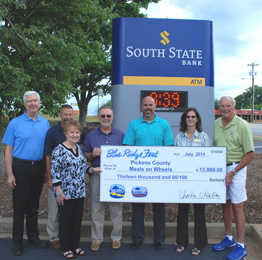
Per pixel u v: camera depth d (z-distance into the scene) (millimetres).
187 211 3801
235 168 3572
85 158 3680
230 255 3553
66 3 6480
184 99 5418
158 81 5363
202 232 3701
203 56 5430
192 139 3785
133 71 5332
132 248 3836
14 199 3729
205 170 3709
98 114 3863
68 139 3527
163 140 3895
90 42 18547
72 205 3572
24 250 3805
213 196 3717
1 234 4293
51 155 3635
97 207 3844
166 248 3891
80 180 3584
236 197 3604
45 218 4625
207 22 5418
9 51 6508
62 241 3572
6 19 5859
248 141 3512
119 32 5309
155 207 3840
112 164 3760
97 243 3826
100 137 3879
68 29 7184
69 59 6867
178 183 3746
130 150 3750
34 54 6402
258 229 4090
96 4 7160
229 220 3854
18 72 5699
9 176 3656
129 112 5355
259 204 5113
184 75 5406
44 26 6652
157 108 5387
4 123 7648
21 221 3721
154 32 5320
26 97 3705
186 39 5379
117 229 3863
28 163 3717
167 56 5359
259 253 3760
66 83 7066
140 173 3756
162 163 3744
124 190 3760
